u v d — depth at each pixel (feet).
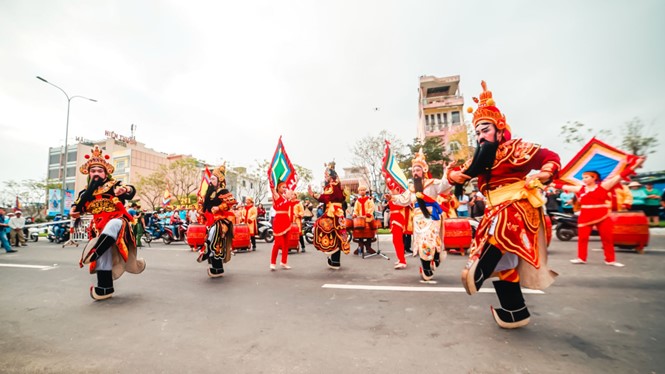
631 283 14.38
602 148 27.58
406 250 29.32
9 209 77.25
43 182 119.75
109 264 13.66
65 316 11.50
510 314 9.03
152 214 46.11
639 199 41.68
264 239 45.88
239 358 7.88
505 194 8.79
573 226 30.94
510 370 6.94
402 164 83.46
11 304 13.15
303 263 23.06
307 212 41.86
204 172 18.67
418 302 12.09
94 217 13.98
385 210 45.93
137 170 135.44
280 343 8.70
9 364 7.88
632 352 7.67
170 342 8.98
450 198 16.88
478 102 9.22
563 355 7.57
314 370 7.18
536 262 8.21
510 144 8.94
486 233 8.66
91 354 8.34
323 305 12.09
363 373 6.98
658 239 30.48
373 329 9.53
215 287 15.44
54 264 23.99
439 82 132.36
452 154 97.30
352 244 36.70
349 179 110.52
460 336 8.81
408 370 7.06
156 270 20.39
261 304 12.43
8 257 29.09
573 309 10.89
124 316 11.36
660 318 9.94
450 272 18.04
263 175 102.78
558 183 20.20
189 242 32.37
